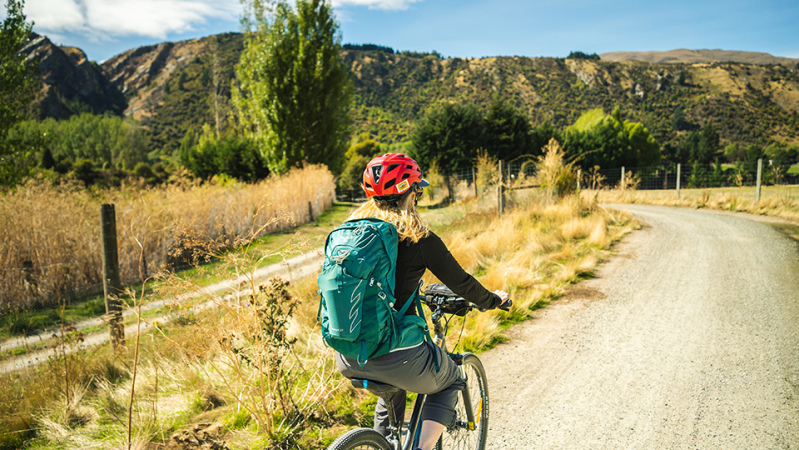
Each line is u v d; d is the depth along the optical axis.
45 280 6.67
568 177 14.55
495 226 10.66
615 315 5.68
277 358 3.35
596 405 3.55
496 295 2.22
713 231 11.57
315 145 24.59
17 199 7.93
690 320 5.43
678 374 4.05
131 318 5.07
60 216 7.78
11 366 4.14
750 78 197.62
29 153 11.55
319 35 24.19
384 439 1.99
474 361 2.65
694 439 3.07
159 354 4.14
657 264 8.28
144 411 3.39
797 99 178.38
